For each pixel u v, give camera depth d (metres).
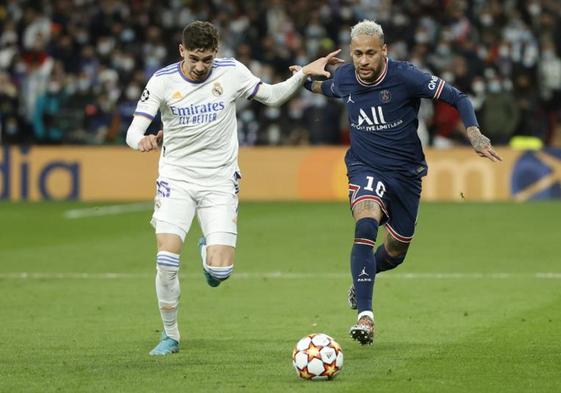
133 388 25.41
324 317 35.97
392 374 26.70
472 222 67.19
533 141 83.94
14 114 89.81
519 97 86.38
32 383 26.06
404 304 38.44
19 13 101.69
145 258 52.34
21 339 32.12
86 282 44.72
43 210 77.62
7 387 25.64
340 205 79.44
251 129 87.31
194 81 29.27
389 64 30.39
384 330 33.25
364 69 29.77
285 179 84.31
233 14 98.06
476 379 26.05
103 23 98.75
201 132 29.38
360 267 29.58
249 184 84.69
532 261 50.28
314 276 46.03
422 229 63.69
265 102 30.47
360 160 30.94
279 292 41.62
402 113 30.38
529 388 25.09
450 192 82.19
